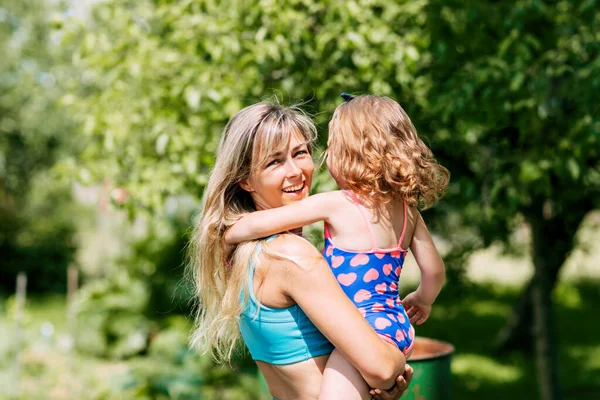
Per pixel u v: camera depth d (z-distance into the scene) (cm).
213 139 416
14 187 1373
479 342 893
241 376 597
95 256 1416
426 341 363
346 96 221
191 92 383
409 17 419
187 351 634
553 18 411
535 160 380
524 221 549
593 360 804
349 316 178
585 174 437
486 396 682
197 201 421
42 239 1420
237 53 411
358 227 198
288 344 189
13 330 749
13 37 1206
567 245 674
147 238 877
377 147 198
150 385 571
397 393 186
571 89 389
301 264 181
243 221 199
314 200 198
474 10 399
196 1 410
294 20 396
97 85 525
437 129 456
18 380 636
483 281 1291
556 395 535
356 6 379
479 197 443
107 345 789
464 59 427
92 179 426
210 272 206
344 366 185
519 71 371
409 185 197
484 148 452
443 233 632
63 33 455
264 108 204
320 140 391
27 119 1218
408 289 902
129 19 462
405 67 413
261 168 199
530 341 827
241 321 199
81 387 639
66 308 1088
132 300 829
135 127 432
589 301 1174
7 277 1298
